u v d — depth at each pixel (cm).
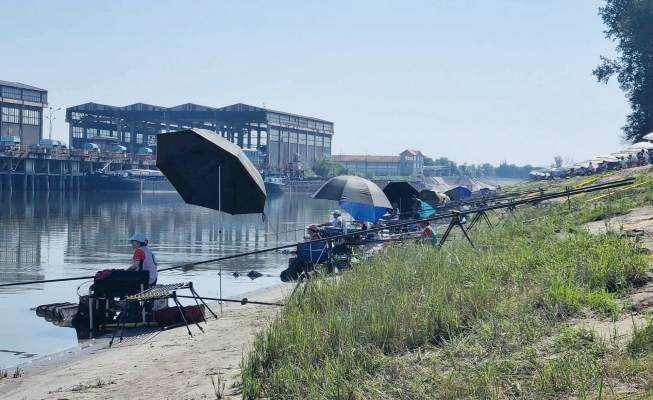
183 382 966
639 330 787
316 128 17288
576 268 1129
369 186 2466
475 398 693
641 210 1962
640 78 7294
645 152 6091
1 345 1430
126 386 988
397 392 745
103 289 1570
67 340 1476
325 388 777
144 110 15238
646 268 1082
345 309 1073
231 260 3103
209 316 1619
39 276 2666
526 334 866
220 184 1541
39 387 1068
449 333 922
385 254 1653
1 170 12594
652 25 6888
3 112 13412
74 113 15550
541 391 693
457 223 1631
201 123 16062
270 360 905
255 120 14900
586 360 736
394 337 922
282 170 15400
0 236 4512
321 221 6350
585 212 2077
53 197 11362
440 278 1159
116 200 10912
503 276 1187
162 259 3244
